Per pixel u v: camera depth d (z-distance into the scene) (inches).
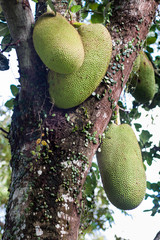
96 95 76.6
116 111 99.6
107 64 77.7
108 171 90.4
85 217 111.2
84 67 74.8
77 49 70.1
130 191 88.7
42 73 77.4
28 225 61.5
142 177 91.7
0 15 90.8
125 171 89.4
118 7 86.8
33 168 67.5
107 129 93.8
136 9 86.3
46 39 69.2
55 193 65.3
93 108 75.7
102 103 76.8
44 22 72.1
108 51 77.8
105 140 93.7
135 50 84.8
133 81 127.5
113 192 89.6
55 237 61.2
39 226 61.6
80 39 75.9
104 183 91.8
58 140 70.4
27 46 75.0
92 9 129.6
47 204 63.9
